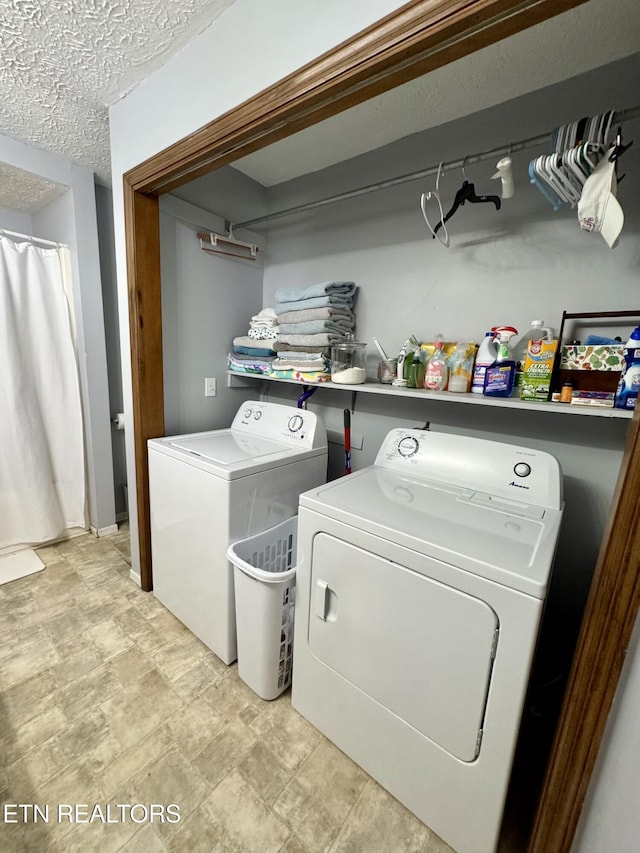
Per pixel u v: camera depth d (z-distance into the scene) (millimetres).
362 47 901
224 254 2135
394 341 1847
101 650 1622
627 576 690
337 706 1218
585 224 1049
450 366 1509
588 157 991
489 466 1322
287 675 1466
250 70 1143
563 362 1260
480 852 964
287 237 2244
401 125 1614
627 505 681
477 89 1371
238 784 1147
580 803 794
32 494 2320
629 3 1007
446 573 916
